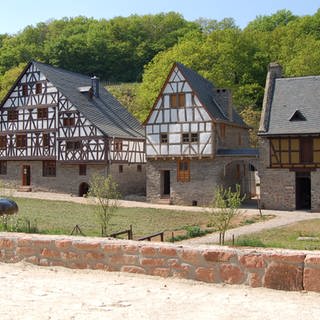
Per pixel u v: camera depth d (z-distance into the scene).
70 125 38.28
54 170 39.66
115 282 7.62
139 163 40.75
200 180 33.72
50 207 30.25
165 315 6.00
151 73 60.72
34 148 39.91
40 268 8.62
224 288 7.22
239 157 32.47
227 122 34.75
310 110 31.62
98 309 6.25
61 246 8.60
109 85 79.00
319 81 33.16
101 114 40.31
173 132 34.31
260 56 58.94
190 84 33.75
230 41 58.06
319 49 53.84
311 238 19.52
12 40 92.06
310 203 32.50
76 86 41.94
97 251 8.30
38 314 6.02
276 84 34.25
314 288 6.79
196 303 6.51
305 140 30.88
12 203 14.64
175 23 92.31
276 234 20.97
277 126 31.53
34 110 40.03
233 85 55.09
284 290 6.96
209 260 7.46
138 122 44.66
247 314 6.02
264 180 31.83
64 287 7.39
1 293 7.05
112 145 37.41
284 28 65.62
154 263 7.85
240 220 26.06
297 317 5.89
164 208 31.69
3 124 41.53
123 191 38.72
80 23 99.62
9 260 9.05
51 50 83.31
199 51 55.78
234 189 36.34
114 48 85.75
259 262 7.13
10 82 67.75
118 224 24.00
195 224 24.55
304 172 31.00
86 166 37.97
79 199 35.62
